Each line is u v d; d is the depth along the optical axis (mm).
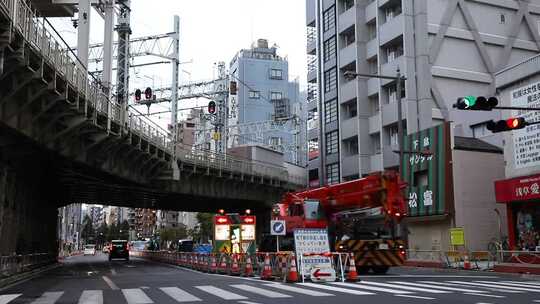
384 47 52875
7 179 26953
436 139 38469
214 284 19547
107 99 31219
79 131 30172
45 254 38719
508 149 32094
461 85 49719
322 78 62625
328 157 60531
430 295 14672
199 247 50844
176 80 54031
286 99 114812
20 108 23000
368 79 55250
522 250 28703
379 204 22422
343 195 23781
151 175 45188
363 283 18812
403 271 28062
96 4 38156
